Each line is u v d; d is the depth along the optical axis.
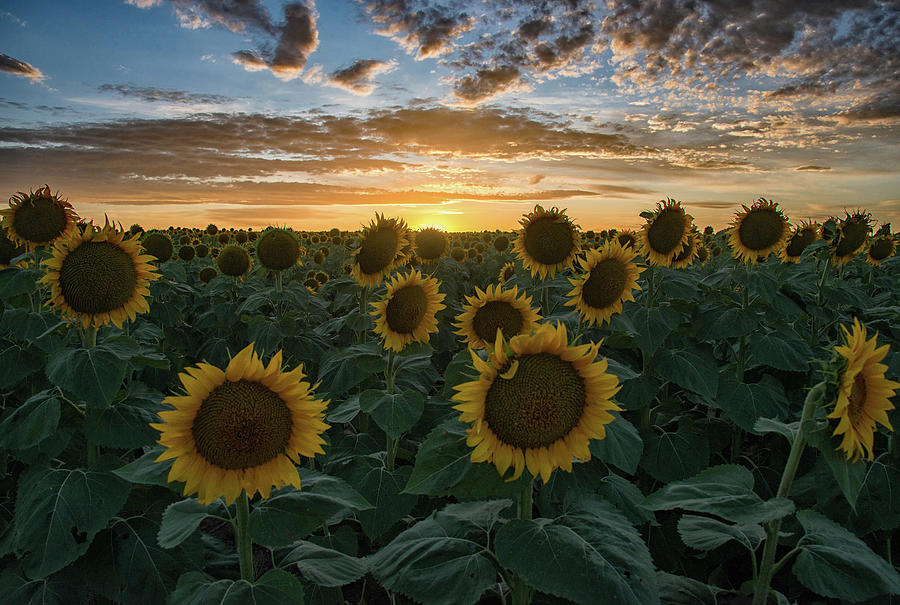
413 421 1.30
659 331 1.56
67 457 1.44
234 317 2.60
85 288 1.26
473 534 0.86
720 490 0.82
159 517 1.18
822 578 0.76
